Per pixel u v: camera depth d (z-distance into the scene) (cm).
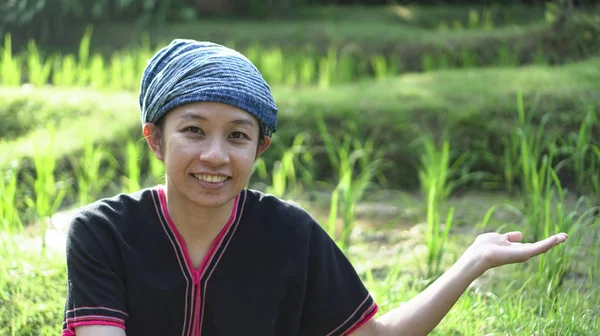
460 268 225
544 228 421
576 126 618
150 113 223
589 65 753
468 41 941
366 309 238
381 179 643
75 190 608
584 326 304
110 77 886
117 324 217
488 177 628
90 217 227
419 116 664
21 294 344
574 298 340
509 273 397
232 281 227
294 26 1044
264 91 223
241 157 218
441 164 549
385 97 709
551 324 307
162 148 225
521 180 613
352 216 502
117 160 641
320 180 652
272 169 651
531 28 934
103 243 223
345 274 241
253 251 230
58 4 1011
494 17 1145
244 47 991
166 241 226
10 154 605
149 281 222
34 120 694
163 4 1052
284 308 233
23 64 940
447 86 729
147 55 881
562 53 880
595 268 388
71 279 222
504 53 890
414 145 646
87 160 590
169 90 217
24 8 993
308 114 676
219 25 1059
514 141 598
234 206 232
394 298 348
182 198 224
